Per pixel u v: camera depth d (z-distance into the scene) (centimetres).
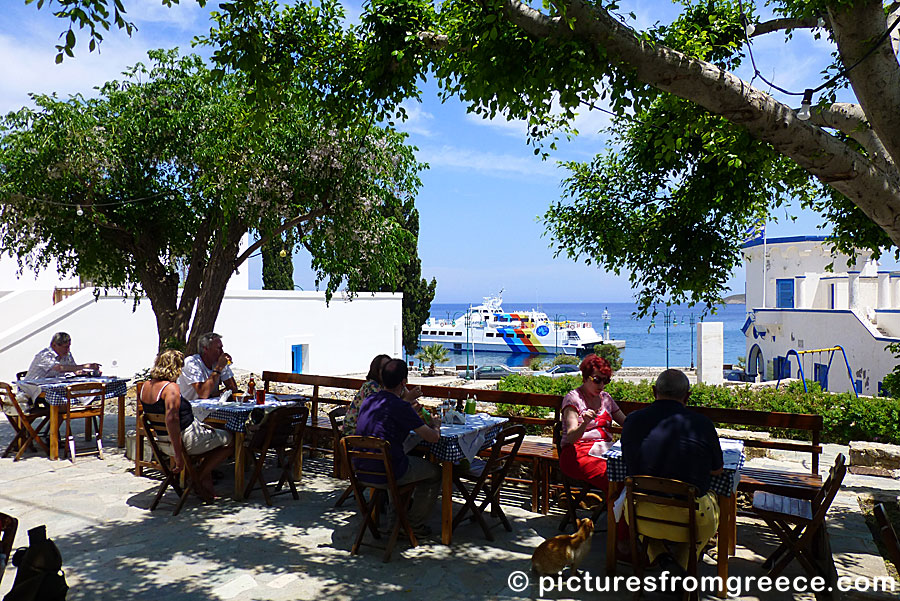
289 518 627
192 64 1186
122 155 1152
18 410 853
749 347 3084
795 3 500
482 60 524
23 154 1091
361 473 545
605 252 761
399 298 2900
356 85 639
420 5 614
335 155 1098
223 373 799
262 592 461
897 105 446
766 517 486
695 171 670
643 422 454
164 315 1293
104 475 782
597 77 489
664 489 419
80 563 512
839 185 489
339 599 452
